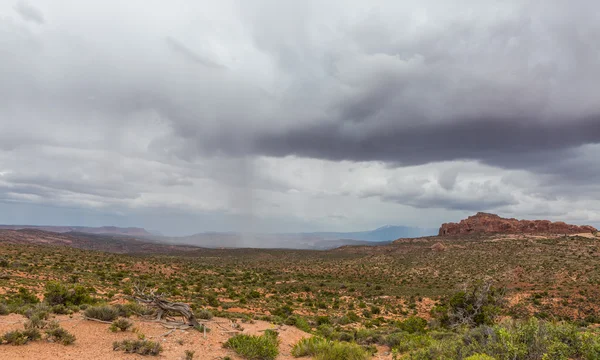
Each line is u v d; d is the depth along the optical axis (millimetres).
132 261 78875
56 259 64500
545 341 8812
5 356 9227
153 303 16047
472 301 28062
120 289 40500
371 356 14219
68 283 39500
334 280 85000
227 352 12430
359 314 44625
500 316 27672
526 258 87000
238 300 46125
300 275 90500
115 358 10125
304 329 22359
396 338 18406
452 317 27641
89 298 22328
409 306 51312
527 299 50469
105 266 64562
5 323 13133
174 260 104562
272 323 21547
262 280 77875
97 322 14727
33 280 38000
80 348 10781
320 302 52656
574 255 85125
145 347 11141
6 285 31734
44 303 18031
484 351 9078
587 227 150500
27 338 10781
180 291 46750
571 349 8727
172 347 12211
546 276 67562
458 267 88312
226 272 84688
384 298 58469
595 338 8805
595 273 65062
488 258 93750
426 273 87250
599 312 44156
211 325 16875
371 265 106500
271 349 12539
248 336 13242
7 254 59938
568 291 54281
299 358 13211
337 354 13219
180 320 16516
